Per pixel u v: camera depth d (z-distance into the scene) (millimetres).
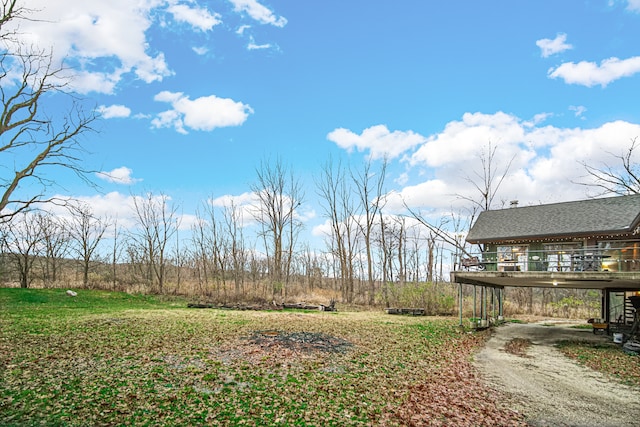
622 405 9523
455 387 10477
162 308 25391
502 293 30109
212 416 7598
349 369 11391
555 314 34156
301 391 9266
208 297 33438
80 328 15219
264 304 29625
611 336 20750
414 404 8953
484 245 23656
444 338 18109
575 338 20016
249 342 14109
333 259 51281
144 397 8297
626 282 18562
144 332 15023
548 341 19047
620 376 12266
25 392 8141
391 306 34500
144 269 44062
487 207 39438
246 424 7363
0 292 26406
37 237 32750
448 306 30859
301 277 59312
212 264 41625
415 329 20000
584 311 34875
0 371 9344
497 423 8180
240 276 41344
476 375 11906
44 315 18672
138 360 10953
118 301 28828
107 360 10789
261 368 10883
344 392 9414
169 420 7305
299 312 26484
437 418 8234
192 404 8109
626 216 19219
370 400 9023
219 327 17141
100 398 8094
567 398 9977
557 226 20922
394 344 15547
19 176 13219
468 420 8250
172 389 8867
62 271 42812
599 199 22172
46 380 8930
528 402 9594
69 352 11391
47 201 14086
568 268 20516
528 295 41562
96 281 35938
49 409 7449
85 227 35562
